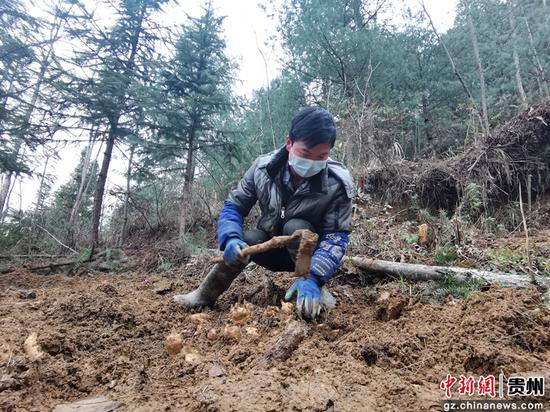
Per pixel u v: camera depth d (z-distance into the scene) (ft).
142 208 27.94
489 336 5.42
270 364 5.16
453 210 19.57
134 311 7.91
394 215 18.01
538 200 18.67
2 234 24.44
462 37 31.83
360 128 20.84
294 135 7.06
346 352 5.46
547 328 5.68
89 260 18.17
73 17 22.76
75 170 39.58
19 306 8.25
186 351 5.92
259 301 8.82
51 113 21.90
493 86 31.24
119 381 4.99
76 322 7.00
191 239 19.72
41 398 4.49
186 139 23.93
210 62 24.12
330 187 7.69
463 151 21.70
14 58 21.30
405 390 4.37
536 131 18.98
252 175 8.29
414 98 28.04
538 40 31.12
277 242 6.67
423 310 7.00
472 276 8.78
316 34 26.37
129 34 24.89
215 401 4.03
